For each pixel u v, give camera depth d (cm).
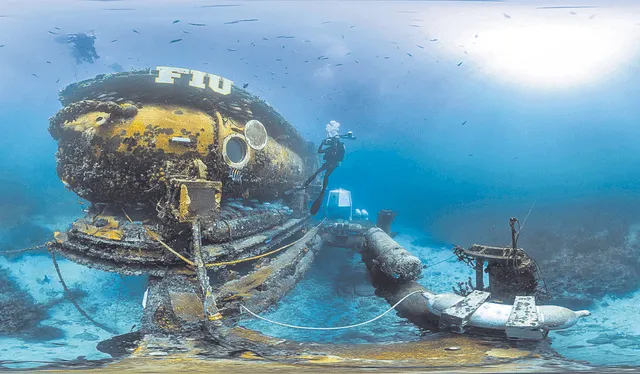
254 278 737
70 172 751
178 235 663
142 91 763
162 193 726
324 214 1459
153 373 349
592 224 949
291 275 840
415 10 1204
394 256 834
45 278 819
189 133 745
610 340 507
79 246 693
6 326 591
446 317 546
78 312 683
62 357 444
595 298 689
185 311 551
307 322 642
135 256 657
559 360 428
